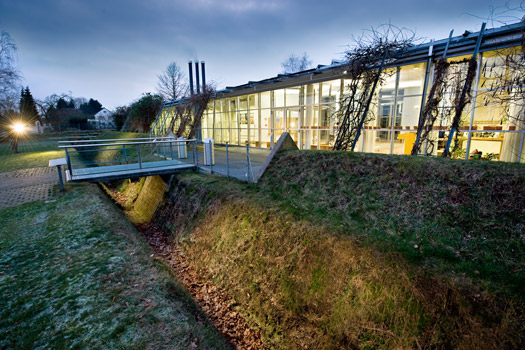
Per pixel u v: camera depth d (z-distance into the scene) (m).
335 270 3.91
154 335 3.20
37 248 5.10
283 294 4.32
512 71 6.23
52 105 49.88
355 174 5.91
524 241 3.50
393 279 3.38
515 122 6.62
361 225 4.59
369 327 3.32
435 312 3.01
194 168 10.20
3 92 20.20
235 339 4.10
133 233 6.22
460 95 6.75
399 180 5.27
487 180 4.41
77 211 6.91
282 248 4.72
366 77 8.34
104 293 3.87
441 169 5.01
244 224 5.63
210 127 20.27
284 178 6.85
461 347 2.75
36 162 16.61
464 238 3.83
